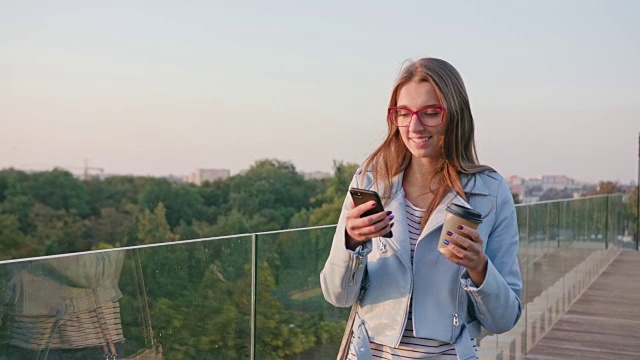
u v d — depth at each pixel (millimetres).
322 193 49375
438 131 1854
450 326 1830
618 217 13570
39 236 50250
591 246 9852
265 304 3012
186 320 2598
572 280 8125
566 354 5812
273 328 3062
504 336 5051
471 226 1688
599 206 10828
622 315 7523
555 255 6984
